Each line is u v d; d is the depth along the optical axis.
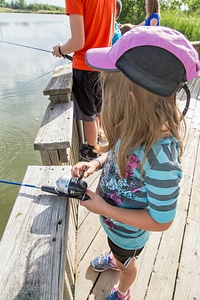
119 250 1.07
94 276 1.51
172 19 10.79
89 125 2.24
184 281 1.49
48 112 1.70
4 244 0.79
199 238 1.75
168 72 0.67
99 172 2.34
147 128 0.74
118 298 1.31
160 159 0.73
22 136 5.02
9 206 3.58
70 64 2.37
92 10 1.83
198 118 3.38
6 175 4.11
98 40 1.96
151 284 1.47
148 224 0.80
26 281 0.70
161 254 1.63
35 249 0.78
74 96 2.14
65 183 0.89
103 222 1.07
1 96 6.46
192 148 2.74
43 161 1.46
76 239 1.73
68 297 1.19
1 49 11.73
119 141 0.84
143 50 0.68
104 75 0.80
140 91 0.71
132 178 0.84
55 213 0.88
